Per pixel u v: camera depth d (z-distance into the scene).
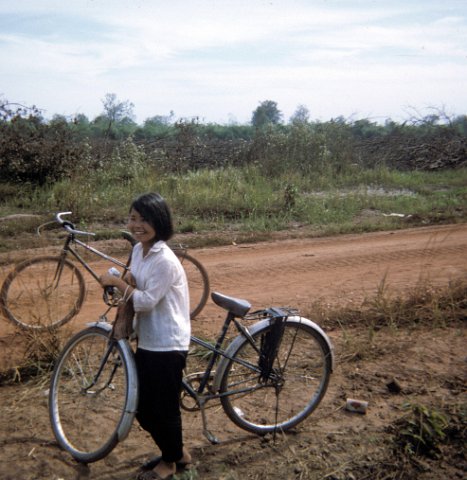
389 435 4.36
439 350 5.77
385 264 9.17
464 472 4.08
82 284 6.33
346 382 5.13
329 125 20.27
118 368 4.39
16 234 10.62
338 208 13.92
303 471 3.98
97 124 22.98
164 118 26.98
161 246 3.68
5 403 4.67
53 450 4.08
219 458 4.08
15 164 13.75
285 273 8.65
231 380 4.46
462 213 13.67
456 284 7.41
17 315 6.00
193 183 14.55
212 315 6.86
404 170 21.06
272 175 17.61
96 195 12.93
